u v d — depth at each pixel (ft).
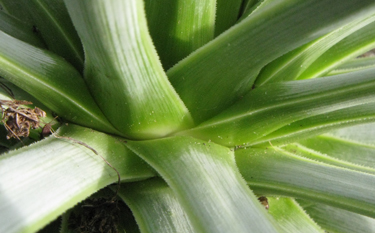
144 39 1.08
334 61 1.51
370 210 1.18
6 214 0.92
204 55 1.20
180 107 1.23
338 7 0.99
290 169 1.31
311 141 1.65
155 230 1.18
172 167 1.17
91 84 1.26
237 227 1.02
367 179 1.23
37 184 1.00
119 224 1.32
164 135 1.28
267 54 1.14
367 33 1.48
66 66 1.28
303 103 1.22
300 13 1.04
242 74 1.21
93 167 1.14
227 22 1.46
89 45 1.08
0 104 1.22
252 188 1.32
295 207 1.47
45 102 1.27
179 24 1.31
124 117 1.23
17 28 1.47
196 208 1.06
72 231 1.28
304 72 1.52
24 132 1.24
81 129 1.27
